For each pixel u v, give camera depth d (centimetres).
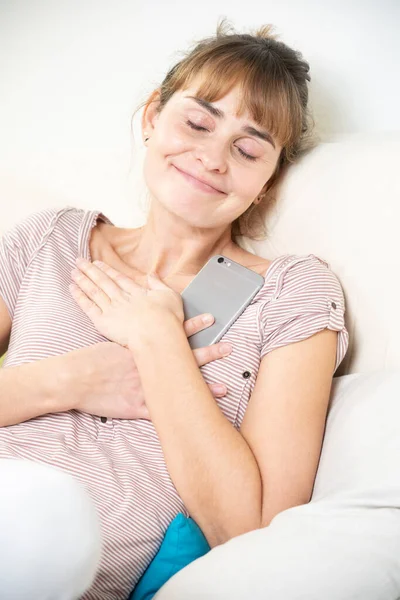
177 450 97
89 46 157
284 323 110
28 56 165
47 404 105
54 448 103
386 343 107
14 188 164
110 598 91
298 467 97
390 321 107
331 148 126
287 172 129
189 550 93
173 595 74
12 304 124
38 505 61
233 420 109
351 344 115
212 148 114
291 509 84
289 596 69
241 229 134
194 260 126
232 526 94
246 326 113
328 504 82
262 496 96
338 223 119
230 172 116
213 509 95
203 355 110
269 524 89
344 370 116
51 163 160
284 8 138
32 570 59
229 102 113
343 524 78
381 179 116
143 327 106
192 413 98
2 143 173
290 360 106
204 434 97
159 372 102
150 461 105
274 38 127
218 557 77
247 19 142
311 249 123
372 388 99
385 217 113
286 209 128
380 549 75
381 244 112
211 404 100
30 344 114
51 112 165
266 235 132
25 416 105
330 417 103
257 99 113
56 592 61
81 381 105
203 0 145
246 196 118
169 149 116
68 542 61
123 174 150
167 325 106
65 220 128
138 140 155
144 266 129
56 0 158
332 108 137
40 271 122
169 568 92
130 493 98
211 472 95
